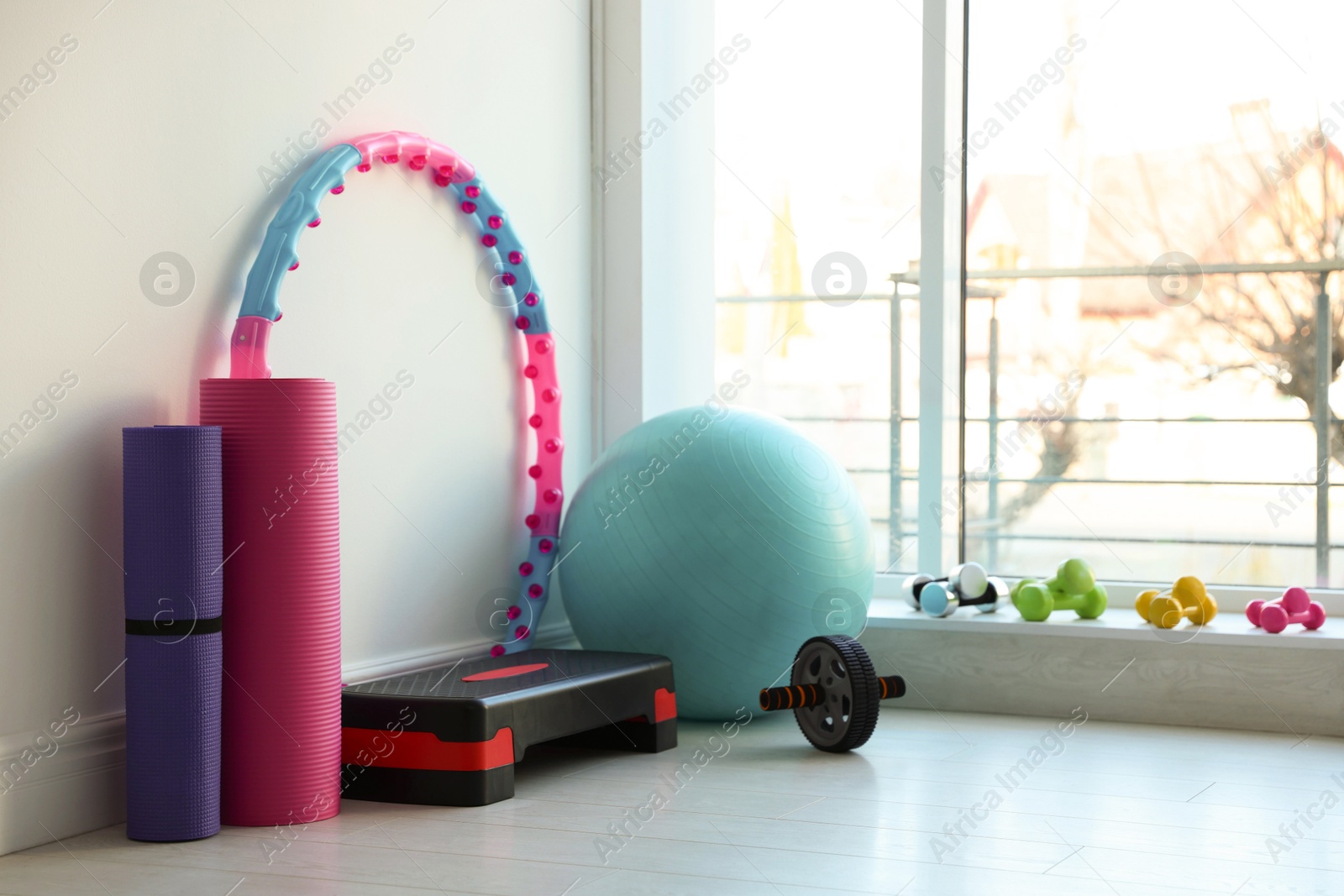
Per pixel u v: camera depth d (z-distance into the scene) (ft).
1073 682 9.44
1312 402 10.62
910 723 9.26
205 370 6.97
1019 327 11.42
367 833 6.38
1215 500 10.91
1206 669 9.10
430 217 8.76
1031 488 11.38
